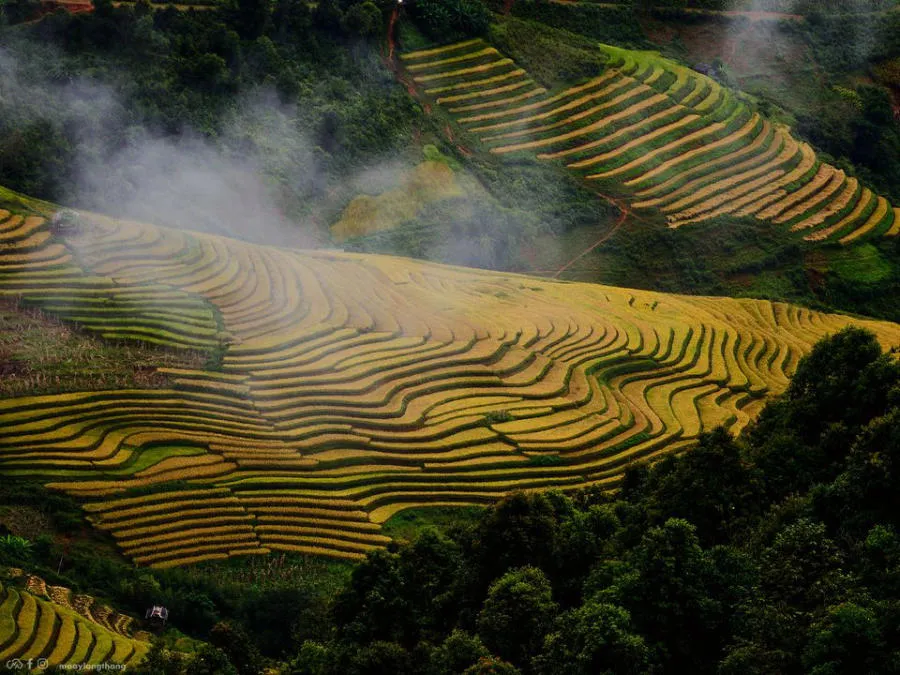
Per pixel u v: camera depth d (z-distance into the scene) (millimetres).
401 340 96000
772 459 60469
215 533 72750
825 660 44625
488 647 50531
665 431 91188
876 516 52875
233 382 85875
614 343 103938
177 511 73500
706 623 48656
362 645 53375
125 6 123875
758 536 54844
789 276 133875
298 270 104188
